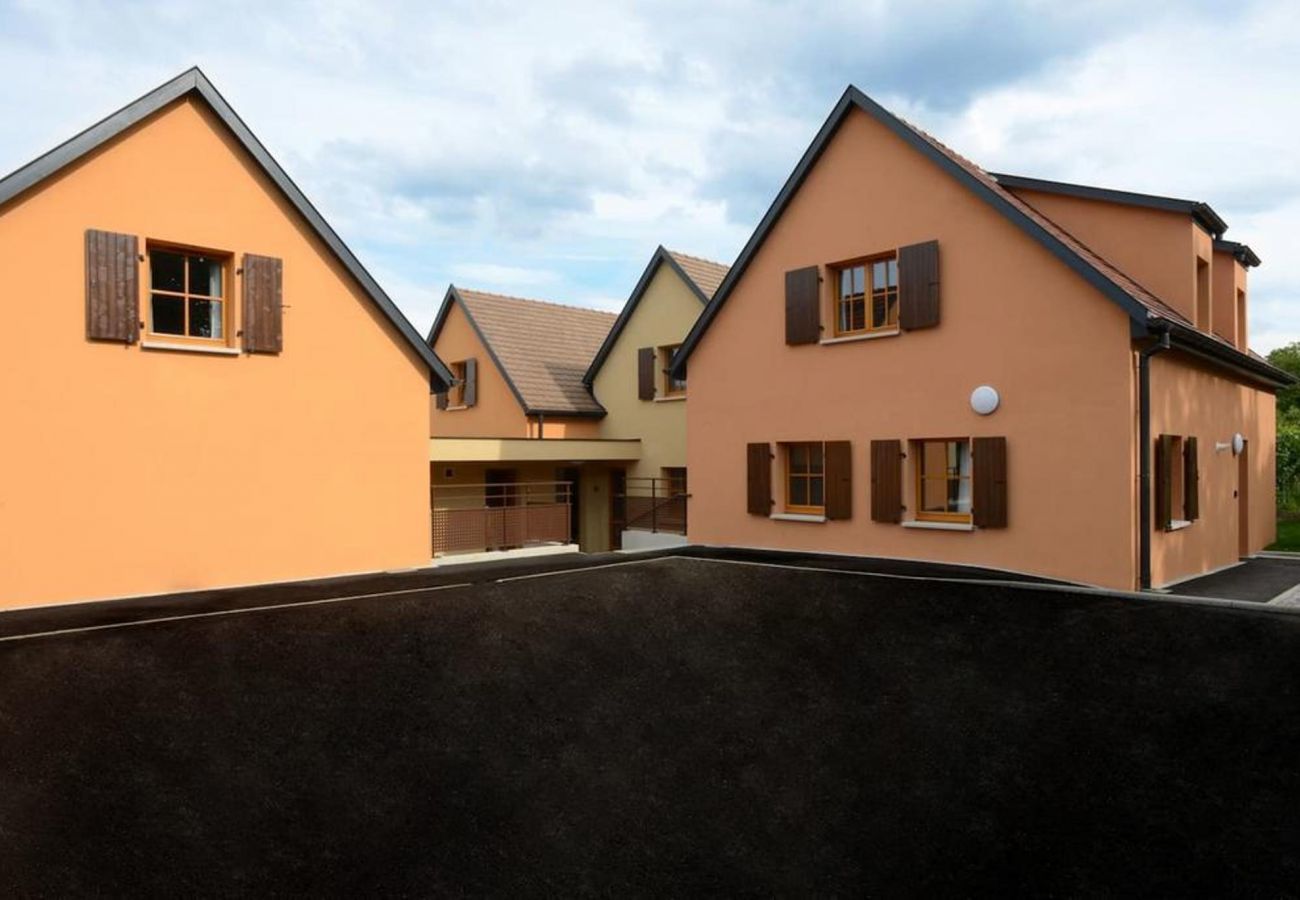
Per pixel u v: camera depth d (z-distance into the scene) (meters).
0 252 10.80
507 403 25.41
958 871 6.14
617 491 25.75
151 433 12.14
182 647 7.78
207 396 12.72
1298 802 6.21
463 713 7.61
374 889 5.51
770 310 16.62
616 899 5.85
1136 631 8.56
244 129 13.06
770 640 9.45
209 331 12.98
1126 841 6.17
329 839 5.88
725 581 11.03
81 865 5.18
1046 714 7.65
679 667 8.88
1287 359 45.00
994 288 13.37
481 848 6.11
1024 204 15.73
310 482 13.88
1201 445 14.39
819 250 15.80
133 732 6.49
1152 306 12.52
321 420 14.05
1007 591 9.88
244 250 13.18
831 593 10.44
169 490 12.30
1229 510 15.88
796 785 7.18
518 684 8.19
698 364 18.03
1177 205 14.07
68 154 11.20
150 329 12.29
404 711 7.46
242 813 5.94
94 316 11.52
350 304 14.45
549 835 6.38
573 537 25.78
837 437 15.51
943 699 8.09
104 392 11.70
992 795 6.84
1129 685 7.80
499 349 25.98
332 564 14.12
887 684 8.44
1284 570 14.88
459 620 9.16
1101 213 15.15
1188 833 6.14
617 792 6.98
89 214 11.59
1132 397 12.01
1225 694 7.43
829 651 9.14
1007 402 13.20
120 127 11.66
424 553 15.37
